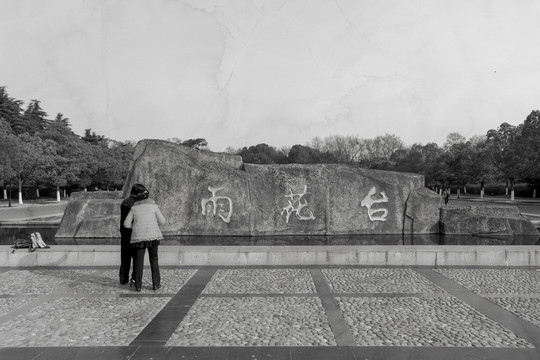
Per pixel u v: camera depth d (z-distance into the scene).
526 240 13.19
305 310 5.89
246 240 13.19
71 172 40.00
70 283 7.57
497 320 5.44
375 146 73.88
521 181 49.94
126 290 7.05
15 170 31.48
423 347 4.55
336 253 9.38
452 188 64.94
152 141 14.35
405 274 8.30
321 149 73.38
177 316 5.62
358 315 5.66
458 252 9.31
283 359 4.27
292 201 14.15
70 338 4.83
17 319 5.51
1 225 16.73
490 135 50.88
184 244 12.32
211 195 13.87
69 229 13.73
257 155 61.97
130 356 4.35
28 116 56.09
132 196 7.39
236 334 4.95
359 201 14.27
